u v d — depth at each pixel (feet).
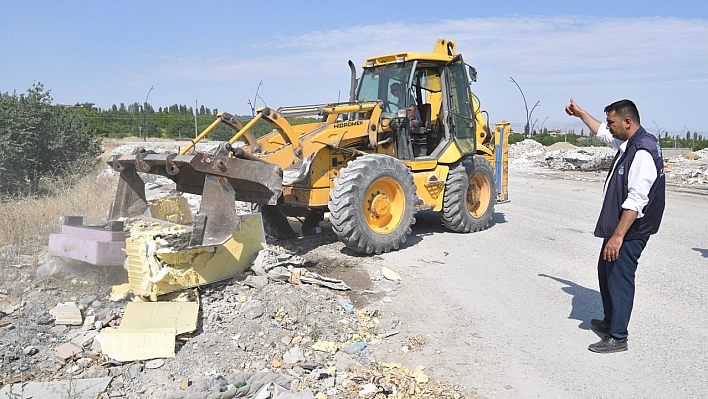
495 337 14.58
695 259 22.17
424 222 30.81
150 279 15.03
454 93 27.53
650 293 17.93
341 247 23.59
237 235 17.63
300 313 15.05
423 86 27.17
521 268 20.92
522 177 60.95
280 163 20.43
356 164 21.75
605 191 13.64
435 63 26.40
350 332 14.69
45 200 29.37
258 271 17.42
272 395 11.05
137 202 19.83
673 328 15.01
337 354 13.35
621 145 13.50
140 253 15.01
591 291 18.19
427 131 27.58
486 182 28.63
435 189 26.37
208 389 11.07
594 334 14.73
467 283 18.99
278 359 12.84
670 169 62.28
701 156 76.43
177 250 15.61
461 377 12.42
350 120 24.14
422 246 24.41
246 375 11.69
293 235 25.62
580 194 44.34
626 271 13.29
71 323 13.94
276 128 20.83
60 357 12.22
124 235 16.43
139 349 12.51
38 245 20.10
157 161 17.42
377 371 12.51
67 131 42.11
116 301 15.25
